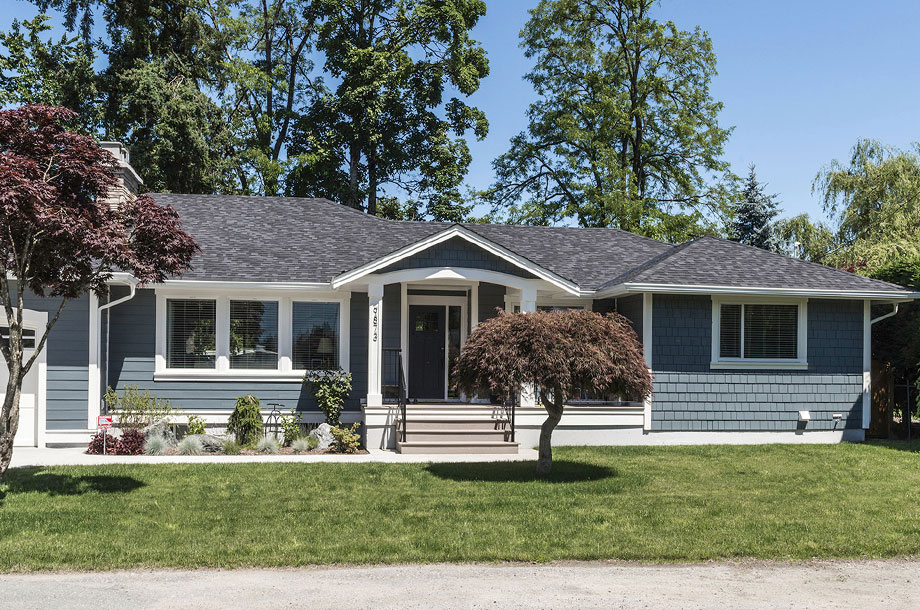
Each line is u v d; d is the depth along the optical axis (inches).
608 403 669.9
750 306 669.9
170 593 266.8
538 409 631.2
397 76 1263.5
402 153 1282.0
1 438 398.0
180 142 1079.6
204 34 1181.7
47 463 509.7
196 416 629.3
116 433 599.2
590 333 477.4
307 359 661.3
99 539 330.0
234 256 682.2
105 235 382.0
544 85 1376.7
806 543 337.7
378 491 436.8
